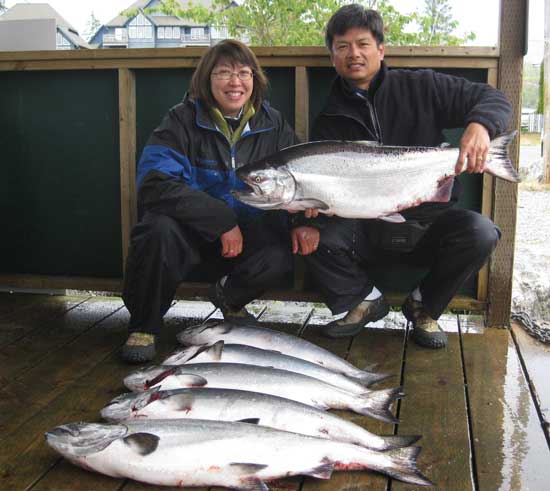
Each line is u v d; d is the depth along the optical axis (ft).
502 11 11.82
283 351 10.36
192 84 11.00
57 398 9.45
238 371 8.93
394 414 9.00
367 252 12.00
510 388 9.84
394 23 38.04
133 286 10.62
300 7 36.83
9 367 10.61
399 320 12.97
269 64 12.56
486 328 12.54
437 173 10.02
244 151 11.15
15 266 14.35
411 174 9.96
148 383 8.86
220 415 8.00
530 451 8.07
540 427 8.66
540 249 22.85
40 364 10.73
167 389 8.39
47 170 13.89
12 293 14.83
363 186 9.93
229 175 11.09
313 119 12.91
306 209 10.16
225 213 10.34
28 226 14.17
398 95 11.27
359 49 10.90
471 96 10.80
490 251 11.03
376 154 9.89
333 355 10.28
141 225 10.50
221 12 39.52
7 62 13.46
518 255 21.43
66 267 14.16
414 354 11.21
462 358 11.02
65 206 13.96
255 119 11.19
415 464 7.44
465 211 11.35
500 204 12.26
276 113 11.57
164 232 10.30
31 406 9.19
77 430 7.33
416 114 11.26
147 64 12.91
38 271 14.29
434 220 11.54
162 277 10.47
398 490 7.27
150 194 10.50
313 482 7.41
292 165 9.83
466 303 12.70
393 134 11.43
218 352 9.54
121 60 13.01
